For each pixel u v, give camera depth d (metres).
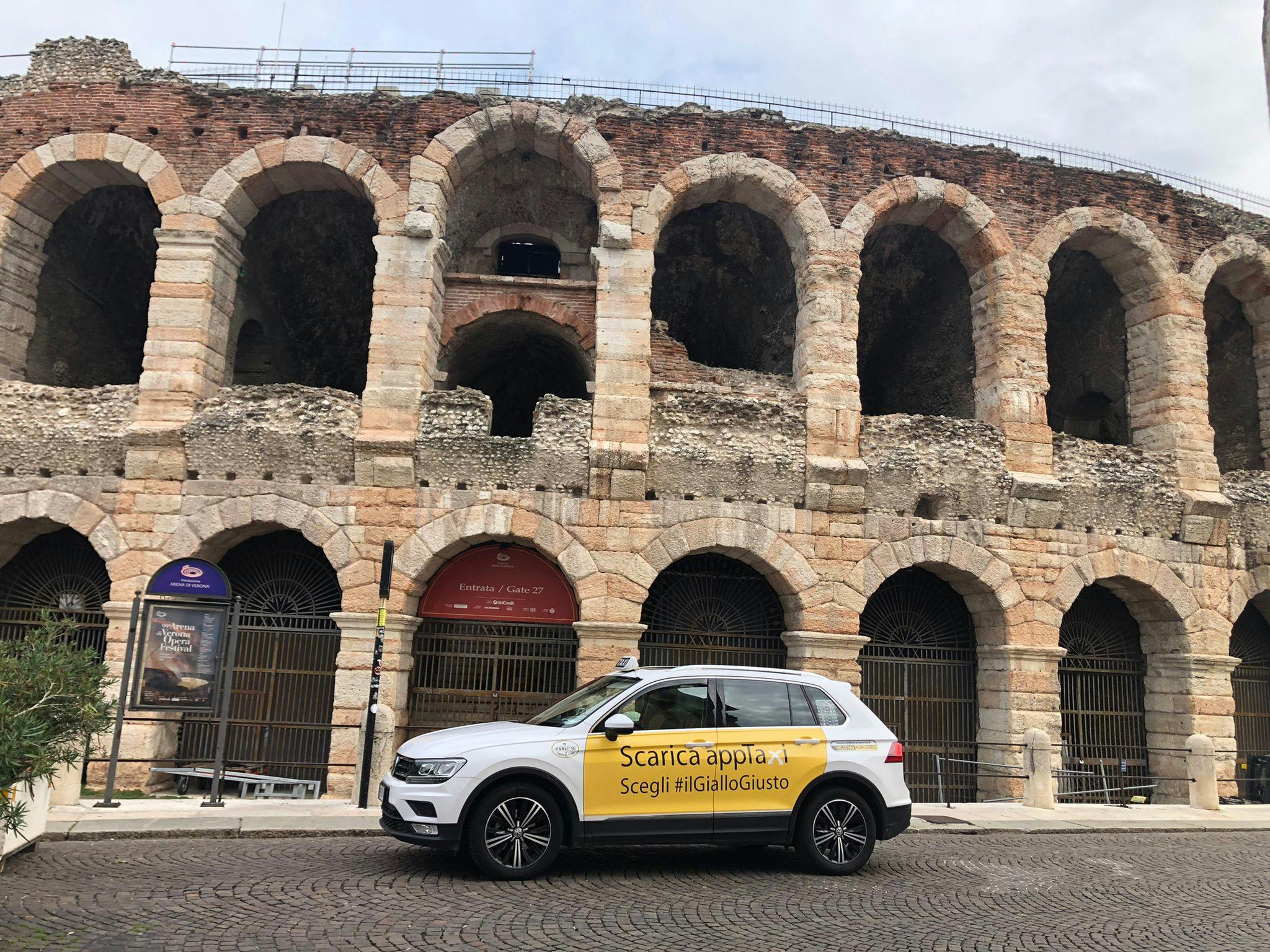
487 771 10.29
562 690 20.33
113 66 21.58
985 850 13.32
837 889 10.34
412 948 7.79
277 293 26.12
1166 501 21.98
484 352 26.17
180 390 19.95
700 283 27.50
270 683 19.89
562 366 27.48
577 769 10.52
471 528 19.53
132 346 26.59
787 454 20.44
